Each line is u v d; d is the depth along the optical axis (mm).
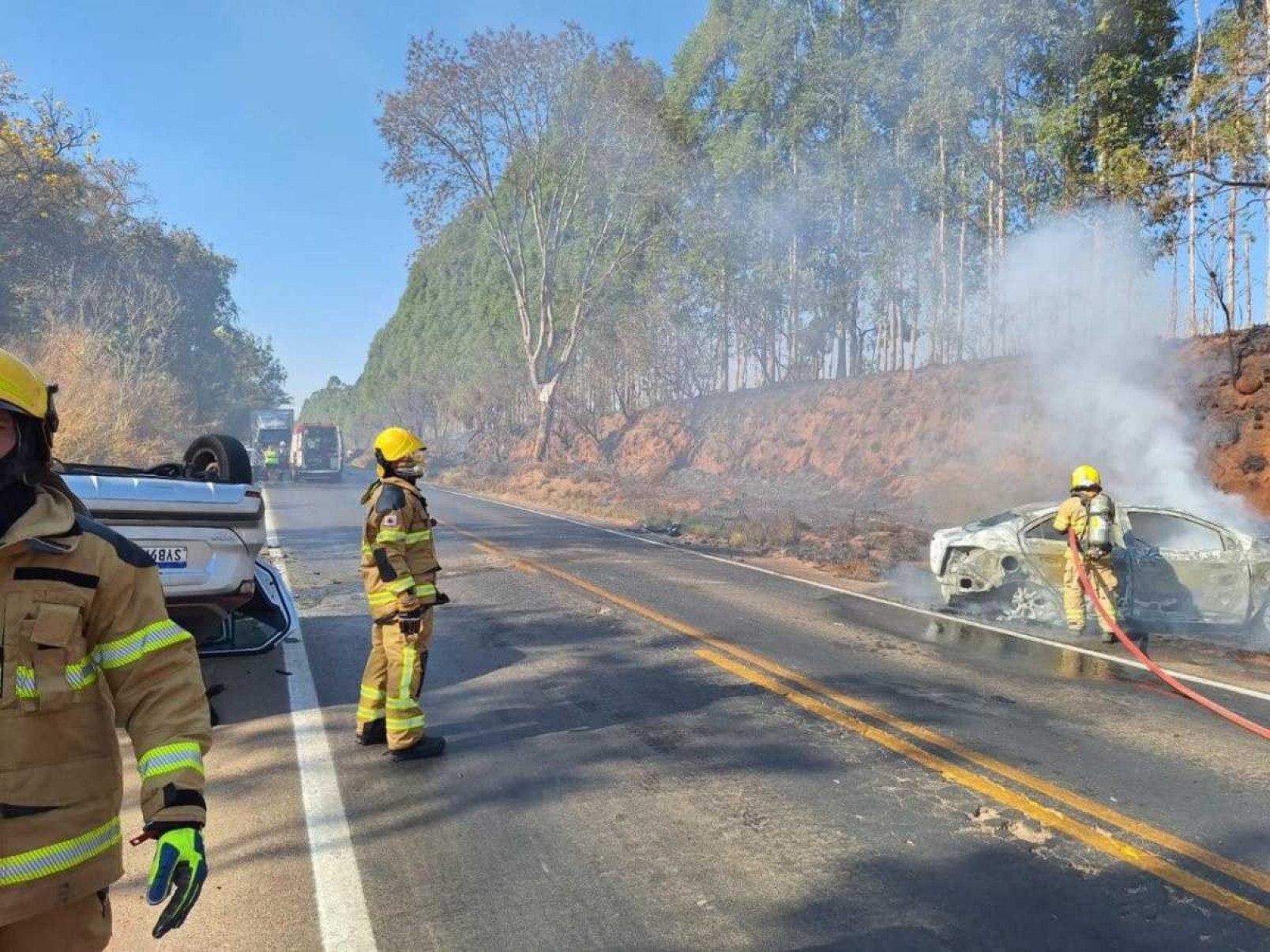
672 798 4574
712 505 24672
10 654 1722
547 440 39344
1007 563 9352
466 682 6730
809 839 4109
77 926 1818
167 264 44250
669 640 8109
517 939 3270
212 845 4020
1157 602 8742
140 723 1886
